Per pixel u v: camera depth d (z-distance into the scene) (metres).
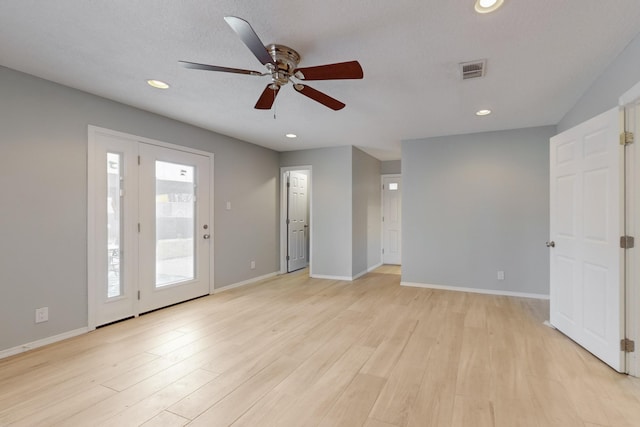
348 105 3.37
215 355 2.57
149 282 3.66
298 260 6.51
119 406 1.90
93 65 2.51
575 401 1.94
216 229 4.58
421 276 4.87
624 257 2.27
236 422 1.76
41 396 2.00
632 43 2.12
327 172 5.57
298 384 2.14
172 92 3.05
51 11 1.83
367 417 1.80
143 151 3.57
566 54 2.31
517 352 2.61
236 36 2.09
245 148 5.13
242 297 4.32
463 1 1.73
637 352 2.21
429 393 2.03
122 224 3.38
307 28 1.97
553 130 4.15
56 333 2.84
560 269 3.01
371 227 6.47
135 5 1.78
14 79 2.58
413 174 4.89
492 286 4.46
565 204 2.93
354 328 3.16
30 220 2.68
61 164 2.87
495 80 2.74
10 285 2.57
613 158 2.32
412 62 2.42
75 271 2.98
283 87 2.88
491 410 1.86
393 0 1.72
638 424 1.73
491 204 4.46
